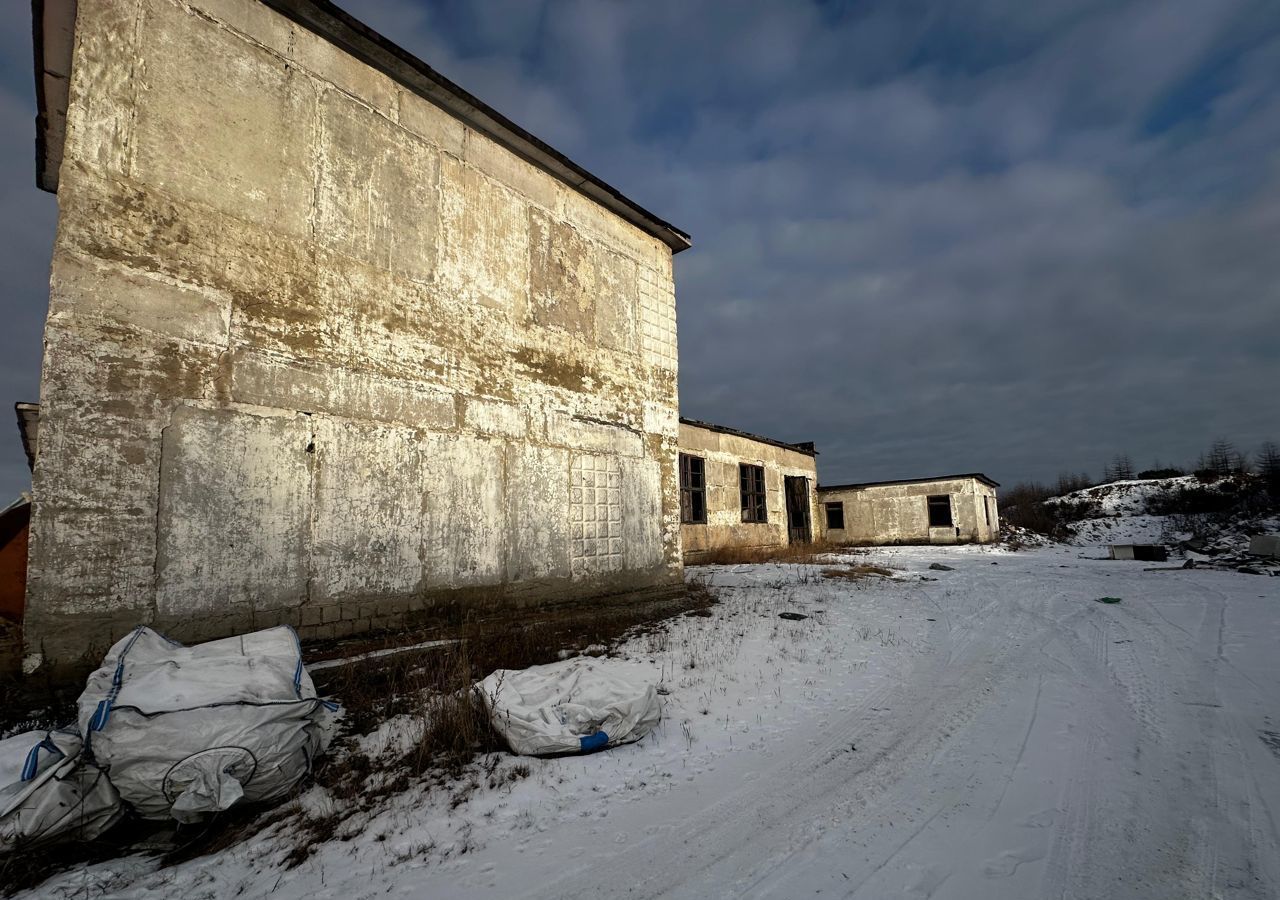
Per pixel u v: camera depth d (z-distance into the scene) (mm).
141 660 3982
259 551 5594
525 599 7992
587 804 3834
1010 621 9211
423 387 7121
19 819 3178
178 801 3354
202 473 5301
